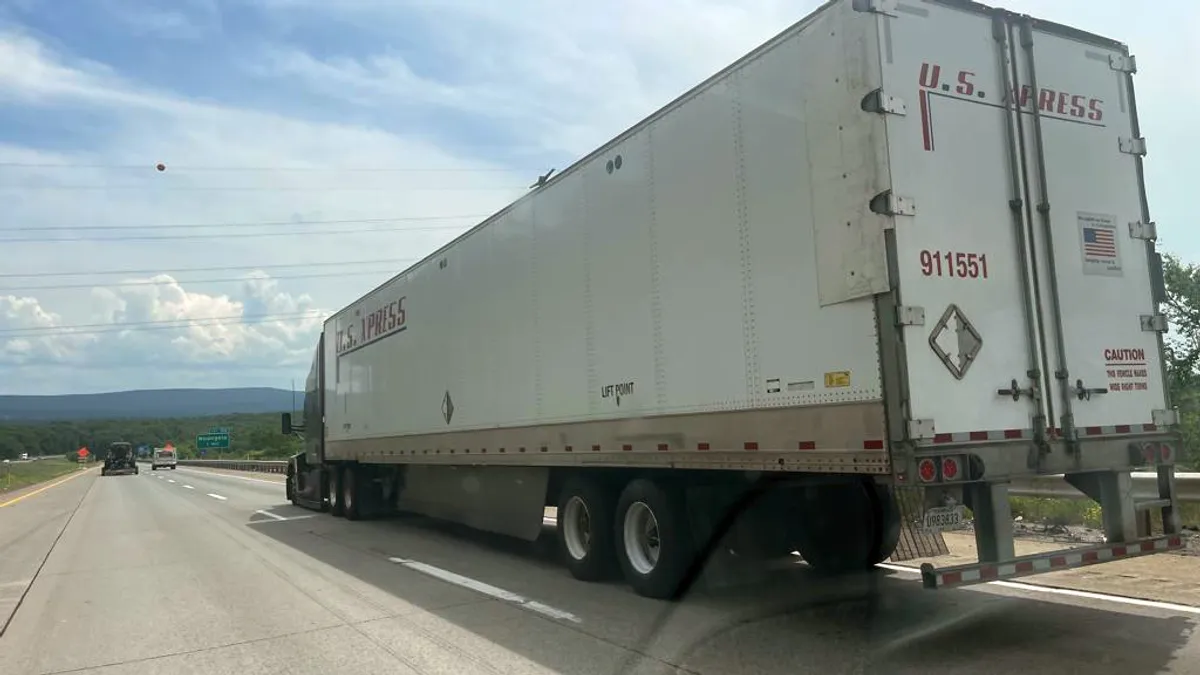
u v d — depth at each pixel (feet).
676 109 24.08
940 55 18.76
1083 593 23.34
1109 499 19.89
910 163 17.90
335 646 21.56
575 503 29.50
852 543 24.20
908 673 17.06
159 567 36.86
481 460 35.14
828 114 18.97
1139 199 21.65
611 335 26.71
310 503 65.36
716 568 25.04
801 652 18.88
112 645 22.93
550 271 30.27
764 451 20.51
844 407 18.34
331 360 59.41
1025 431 18.44
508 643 20.93
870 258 17.79
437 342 39.96
